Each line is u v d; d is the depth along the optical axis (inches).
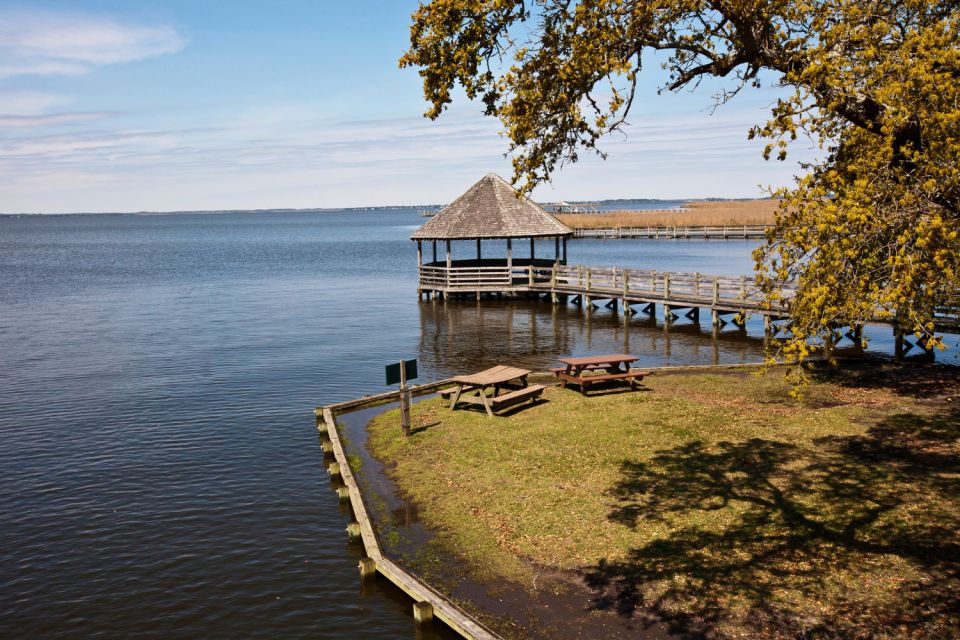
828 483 446.9
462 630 329.7
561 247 3627.0
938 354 888.3
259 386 879.7
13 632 365.1
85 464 609.9
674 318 1307.8
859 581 339.3
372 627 358.6
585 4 345.4
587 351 1017.5
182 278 2369.6
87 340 1226.0
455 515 449.7
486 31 355.6
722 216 4165.8
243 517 493.7
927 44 318.3
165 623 368.8
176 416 751.7
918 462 470.6
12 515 506.9
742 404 639.8
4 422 740.0
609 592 351.3
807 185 321.1
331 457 606.9
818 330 325.1
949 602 317.1
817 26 369.1
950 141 296.7
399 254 3558.1
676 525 408.8
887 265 300.4
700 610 329.4
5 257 3585.1
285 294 1866.4
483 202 1561.3
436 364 964.0
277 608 378.3
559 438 566.6
